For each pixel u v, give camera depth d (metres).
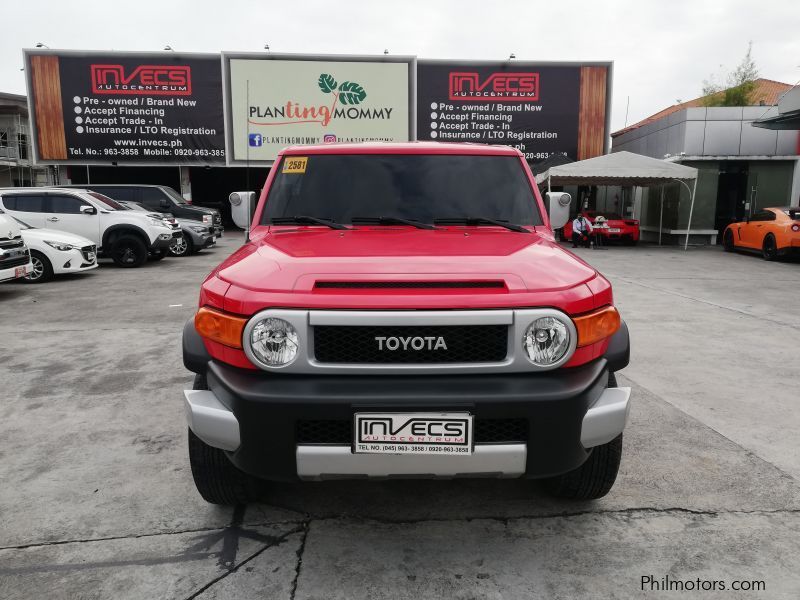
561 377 2.15
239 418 2.11
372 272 2.22
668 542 2.46
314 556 2.36
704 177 18.61
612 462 2.57
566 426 2.11
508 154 3.46
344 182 3.29
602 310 2.25
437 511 2.71
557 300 2.14
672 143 19.23
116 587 2.17
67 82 21.27
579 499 2.79
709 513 2.68
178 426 3.70
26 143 42.84
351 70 21.56
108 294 8.62
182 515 2.67
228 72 21.36
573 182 18.16
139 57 21.28
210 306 2.27
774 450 3.35
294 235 2.90
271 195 3.30
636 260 13.77
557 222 3.36
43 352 5.42
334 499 2.82
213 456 2.49
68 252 9.87
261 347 2.10
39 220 11.73
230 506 2.75
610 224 17.50
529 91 22.03
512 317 2.10
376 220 3.10
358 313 2.06
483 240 2.76
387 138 21.98
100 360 5.16
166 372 4.82
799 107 14.12
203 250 15.91
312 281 2.17
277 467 2.13
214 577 2.23
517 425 2.13
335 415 2.05
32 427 3.68
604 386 2.26
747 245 14.69
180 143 21.80
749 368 4.95
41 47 21.06
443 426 2.05
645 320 6.88
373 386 2.07
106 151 21.70
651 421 3.77
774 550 2.40
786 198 18.78
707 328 6.46
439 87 21.84
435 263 2.31
